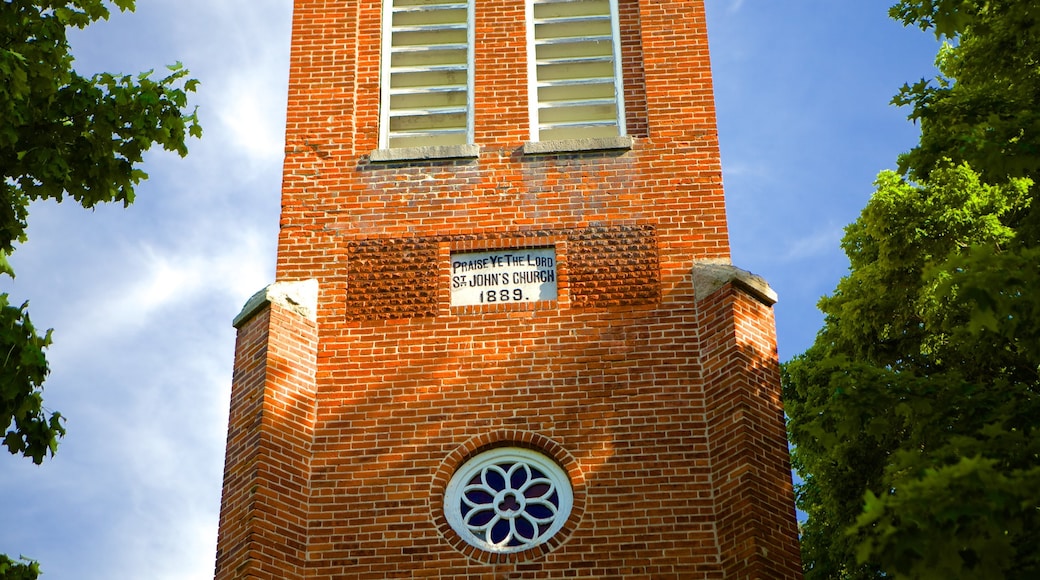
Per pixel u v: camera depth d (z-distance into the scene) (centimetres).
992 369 2153
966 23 1705
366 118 2184
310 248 2045
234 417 1906
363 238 2050
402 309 1986
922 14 1777
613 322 1959
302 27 2259
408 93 2227
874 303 2308
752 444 1816
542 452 1864
